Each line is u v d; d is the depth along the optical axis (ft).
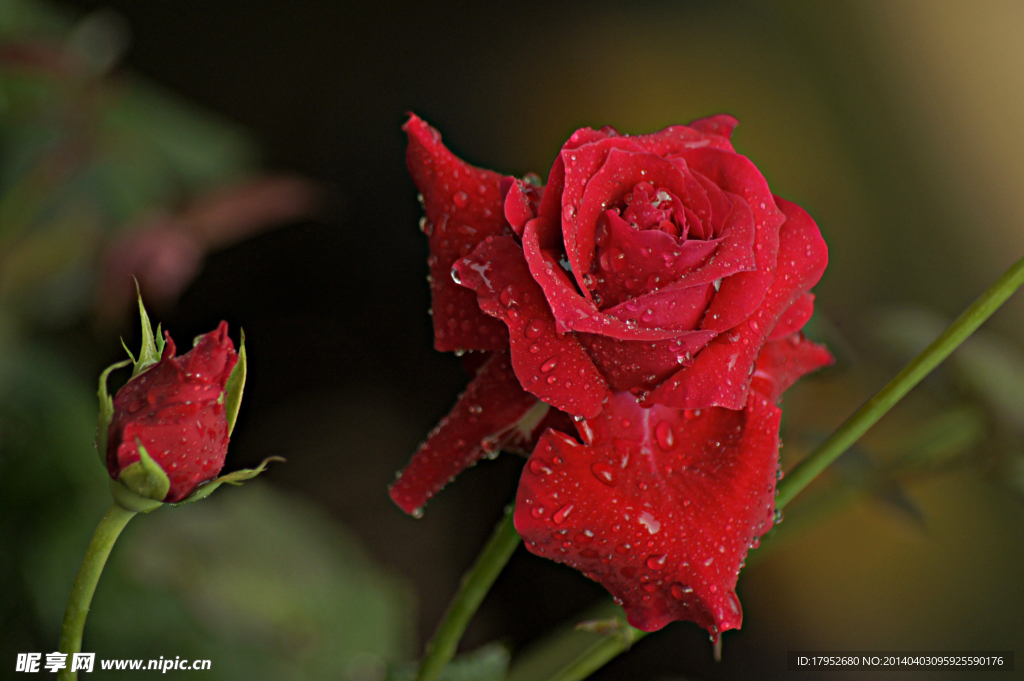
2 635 2.49
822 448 1.94
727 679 4.23
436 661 1.93
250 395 5.08
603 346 1.84
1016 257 5.61
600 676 4.08
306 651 2.88
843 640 4.42
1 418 2.53
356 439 5.08
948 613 4.44
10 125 2.52
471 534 4.91
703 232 1.86
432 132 1.90
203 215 2.69
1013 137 6.05
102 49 2.55
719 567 1.84
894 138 5.98
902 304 5.35
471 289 1.87
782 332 1.91
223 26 6.04
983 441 2.28
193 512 3.10
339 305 5.52
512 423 1.89
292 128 5.88
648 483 1.85
